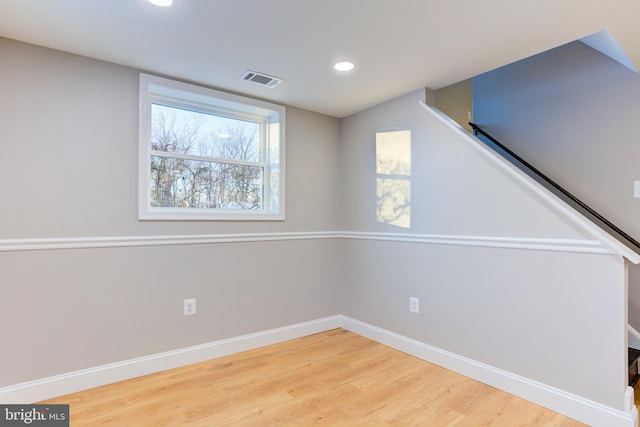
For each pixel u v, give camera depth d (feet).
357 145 11.22
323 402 6.98
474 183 8.01
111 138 7.75
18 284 6.75
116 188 7.80
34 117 6.95
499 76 11.10
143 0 5.48
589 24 6.09
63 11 5.78
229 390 7.43
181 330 8.63
